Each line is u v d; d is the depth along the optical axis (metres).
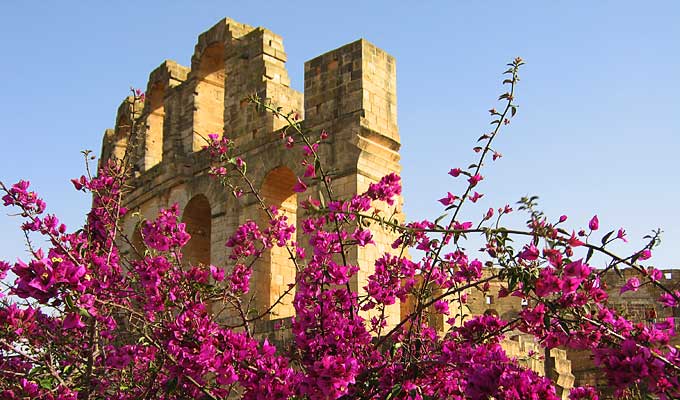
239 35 30.83
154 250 12.07
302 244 24.31
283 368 8.70
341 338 8.94
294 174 25.62
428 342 11.02
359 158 23.58
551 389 7.69
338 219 11.41
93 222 12.91
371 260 22.11
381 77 25.33
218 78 33.75
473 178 11.08
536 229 8.08
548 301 8.20
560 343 9.09
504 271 8.30
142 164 36.97
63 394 10.61
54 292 7.87
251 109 28.47
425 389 9.65
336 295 9.87
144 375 11.80
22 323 10.47
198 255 31.19
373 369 9.09
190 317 9.20
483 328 10.04
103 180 13.48
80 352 12.08
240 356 8.67
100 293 10.02
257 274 26.02
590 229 8.21
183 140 32.81
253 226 13.29
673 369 7.34
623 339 7.88
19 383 11.00
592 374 29.22
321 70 25.89
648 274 8.30
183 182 31.53
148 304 10.32
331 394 7.88
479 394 7.73
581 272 7.50
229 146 14.09
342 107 24.73
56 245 10.95
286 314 26.61
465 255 11.52
